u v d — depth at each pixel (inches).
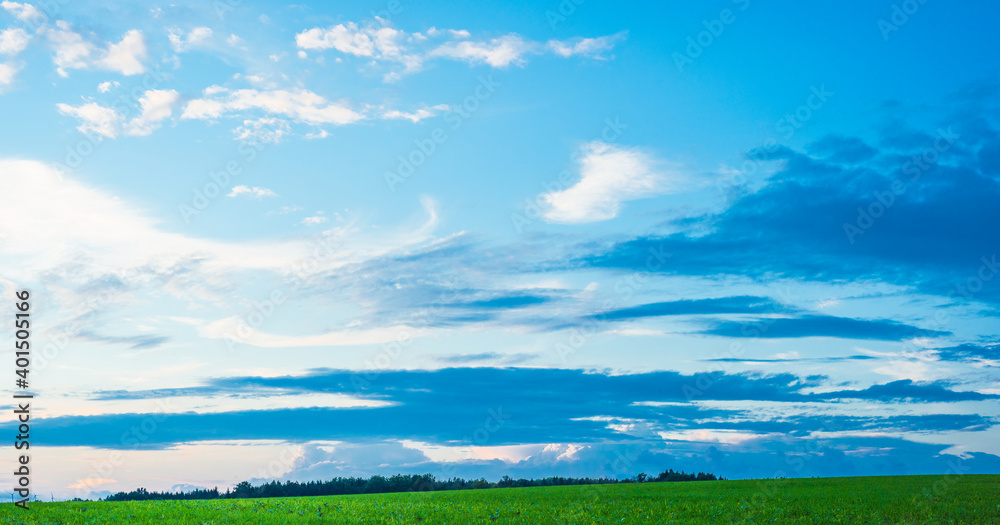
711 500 1498.5
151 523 985.5
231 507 1248.8
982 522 1063.0
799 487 1978.3
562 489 2078.0
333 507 1258.6
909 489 1817.2
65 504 1307.8
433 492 2096.5
